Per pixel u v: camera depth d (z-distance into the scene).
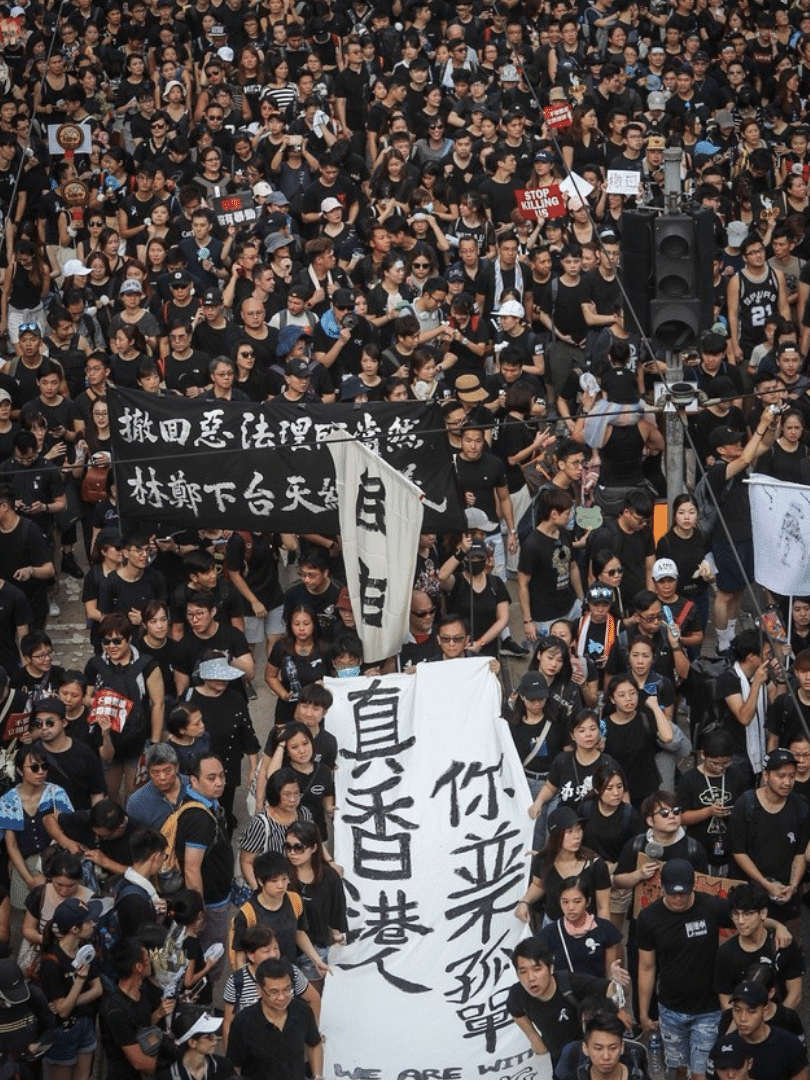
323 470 20.27
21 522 21.14
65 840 16.77
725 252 28.44
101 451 22.95
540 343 26.09
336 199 29.98
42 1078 15.34
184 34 38.25
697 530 20.31
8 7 38.84
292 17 38.62
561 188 29.17
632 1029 15.40
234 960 15.20
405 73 34.94
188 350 24.50
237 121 35.25
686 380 23.36
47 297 28.70
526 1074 15.38
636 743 17.44
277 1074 14.22
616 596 19.19
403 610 19.20
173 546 21.17
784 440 22.02
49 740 17.30
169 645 19.06
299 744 16.98
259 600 21.09
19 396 24.44
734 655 18.45
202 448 20.47
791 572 19.89
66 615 23.38
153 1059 14.34
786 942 15.13
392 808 17.53
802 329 27.58
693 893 15.21
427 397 23.30
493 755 17.83
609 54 38.00
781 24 39.28
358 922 16.61
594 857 15.78
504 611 20.17
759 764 18.30
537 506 20.38
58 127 32.34
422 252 27.19
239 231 28.84
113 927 15.48
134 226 30.77
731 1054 14.33
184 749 17.20
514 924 16.48
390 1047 15.58
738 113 35.75
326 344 25.50
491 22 38.47
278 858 15.20
